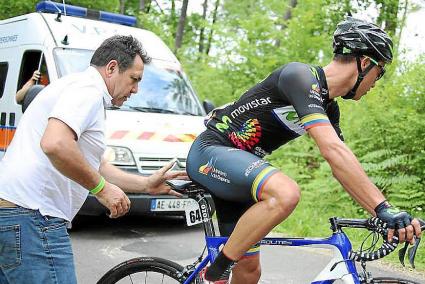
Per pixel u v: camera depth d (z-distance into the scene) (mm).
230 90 11703
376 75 2641
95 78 2586
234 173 2602
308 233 6488
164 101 6797
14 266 2494
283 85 2623
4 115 7172
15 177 2496
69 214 2619
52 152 2334
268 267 5121
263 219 2434
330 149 2422
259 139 2820
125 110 6418
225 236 2900
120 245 5746
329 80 2631
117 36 2689
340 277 2504
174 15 23234
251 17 12125
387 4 11852
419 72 8133
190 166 2895
